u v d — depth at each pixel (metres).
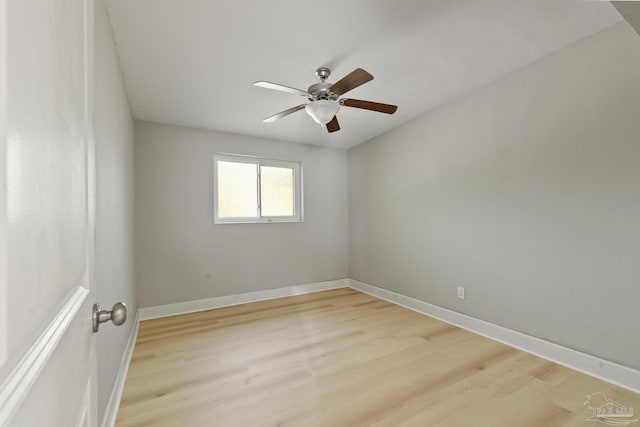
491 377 2.01
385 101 2.96
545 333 2.27
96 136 1.31
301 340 2.60
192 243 3.39
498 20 1.90
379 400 1.78
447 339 2.61
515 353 2.34
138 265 3.11
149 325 2.96
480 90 2.71
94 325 0.70
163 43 1.98
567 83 2.14
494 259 2.61
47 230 0.39
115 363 1.72
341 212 4.46
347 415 1.65
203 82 2.48
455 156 2.94
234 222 3.65
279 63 2.27
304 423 1.59
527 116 2.37
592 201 2.03
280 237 3.96
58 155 0.44
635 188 1.85
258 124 3.39
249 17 1.80
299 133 3.73
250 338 2.65
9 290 0.28
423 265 3.30
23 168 0.31
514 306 2.47
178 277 3.31
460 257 2.90
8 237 0.28
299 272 4.11
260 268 3.81
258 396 1.82
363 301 3.76
